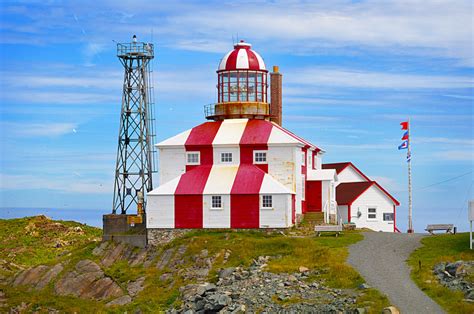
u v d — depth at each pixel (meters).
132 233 80.69
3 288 75.44
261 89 87.56
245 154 81.06
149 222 78.50
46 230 105.19
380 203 89.31
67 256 80.00
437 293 51.62
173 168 82.50
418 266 58.66
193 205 77.81
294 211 79.81
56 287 75.00
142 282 70.50
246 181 78.06
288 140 80.31
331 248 66.56
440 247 64.25
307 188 84.94
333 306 50.94
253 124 83.75
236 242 71.94
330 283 56.44
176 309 59.12
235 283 60.38
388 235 72.62
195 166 82.00
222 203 77.25
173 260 72.69
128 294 69.31
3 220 109.38
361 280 55.44
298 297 53.88
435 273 56.34
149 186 87.19
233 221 76.88
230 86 87.00
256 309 52.72
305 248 67.38
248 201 76.69
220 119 86.06
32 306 69.44
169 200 78.38
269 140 80.62
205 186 78.25
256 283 58.53
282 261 64.31
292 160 80.19
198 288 60.75
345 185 92.38
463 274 54.62
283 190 76.12
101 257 78.38
